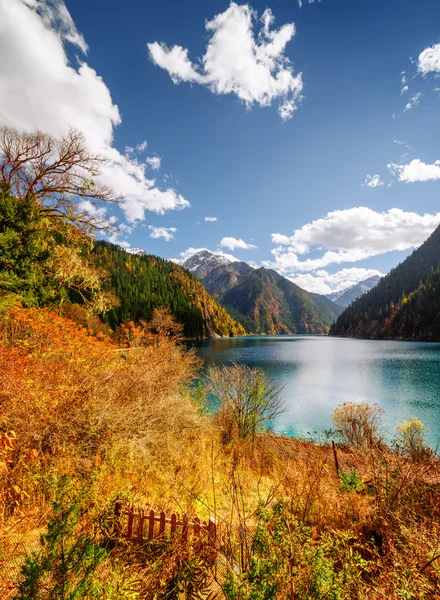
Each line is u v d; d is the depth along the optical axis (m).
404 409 16.14
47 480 2.95
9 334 6.28
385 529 2.53
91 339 7.28
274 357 40.12
